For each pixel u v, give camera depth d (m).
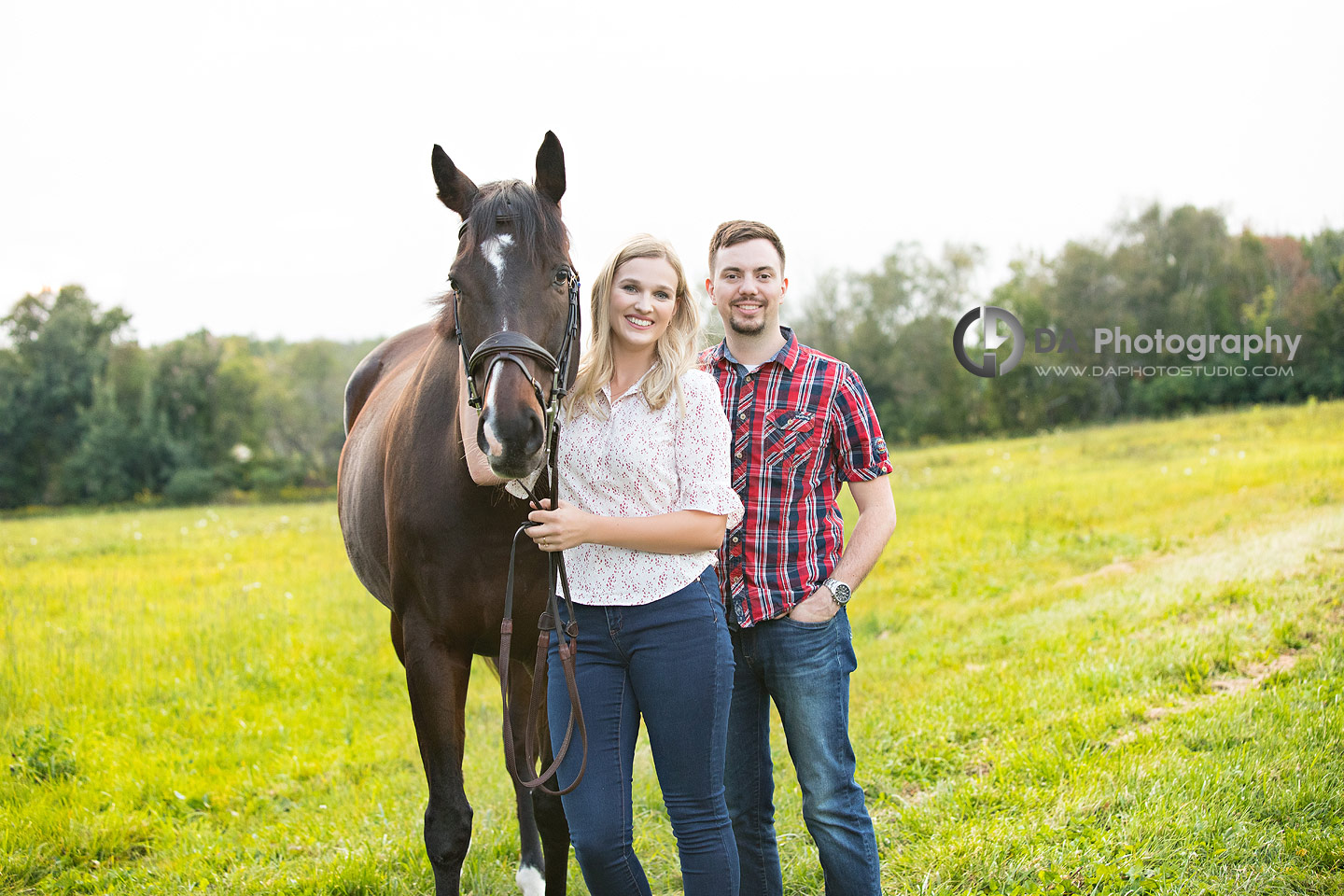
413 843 2.92
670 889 2.63
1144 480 10.22
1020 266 33.25
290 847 3.04
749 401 2.11
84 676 5.05
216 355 43.47
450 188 2.25
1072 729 3.27
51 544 13.13
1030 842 2.49
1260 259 27.33
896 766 3.25
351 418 3.89
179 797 3.48
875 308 37.59
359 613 6.72
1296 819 2.41
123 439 39.53
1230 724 3.04
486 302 1.98
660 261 1.86
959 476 13.45
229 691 4.93
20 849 3.07
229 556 10.19
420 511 2.28
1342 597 4.33
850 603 6.33
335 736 4.23
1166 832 2.43
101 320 45.66
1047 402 28.81
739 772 2.17
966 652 4.70
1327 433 12.77
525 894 2.72
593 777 1.81
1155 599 4.98
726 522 1.87
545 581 2.29
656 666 1.81
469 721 4.49
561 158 2.25
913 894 2.33
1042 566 6.80
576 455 1.91
